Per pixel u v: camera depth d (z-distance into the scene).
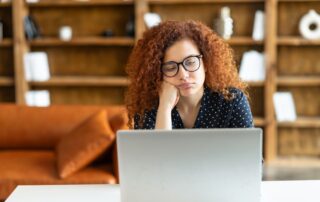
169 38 1.81
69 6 5.00
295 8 4.79
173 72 1.80
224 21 4.67
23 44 4.80
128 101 2.01
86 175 3.12
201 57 1.82
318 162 4.75
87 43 4.80
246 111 1.94
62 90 5.15
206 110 1.97
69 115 3.67
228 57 1.95
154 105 1.97
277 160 4.77
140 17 4.65
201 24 1.89
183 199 1.50
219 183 1.48
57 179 3.08
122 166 1.49
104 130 3.13
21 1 4.73
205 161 1.47
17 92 4.84
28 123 3.67
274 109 4.72
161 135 1.46
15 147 3.69
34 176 3.11
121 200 1.52
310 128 4.95
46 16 5.03
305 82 4.67
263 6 4.79
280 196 1.73
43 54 4.87
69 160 3.10
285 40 4.62
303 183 1.85
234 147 1.45
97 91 5.12
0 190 3.09
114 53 5.07
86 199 1.73
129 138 1.47
